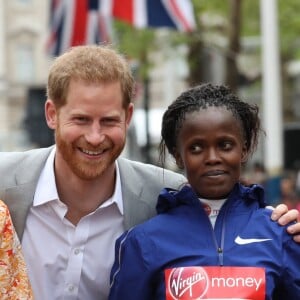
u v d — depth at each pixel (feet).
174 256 16.69
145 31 92.48
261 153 83.82
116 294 17.22
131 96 17.81
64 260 18.28
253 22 105.91
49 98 17.72
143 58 97.35
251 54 117.70
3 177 18.61
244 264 16.31
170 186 19.20
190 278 16.34
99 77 17.08
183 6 61.11
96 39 65.62
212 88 17.44
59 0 65.46
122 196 18.67
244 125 17.48
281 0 100.68
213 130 16.80
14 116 197.98
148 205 18.92
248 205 17.25
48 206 18.25
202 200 17.22
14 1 201.36
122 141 17.51
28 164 18.69
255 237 16.69
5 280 15.48
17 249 16.02
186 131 17.02
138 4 61.62
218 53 82.23
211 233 16.92
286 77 126.82
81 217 18.33
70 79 17.16
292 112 129.29
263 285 16.08
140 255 16.99
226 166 16.92
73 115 17.17
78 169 17.44
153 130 123.65
